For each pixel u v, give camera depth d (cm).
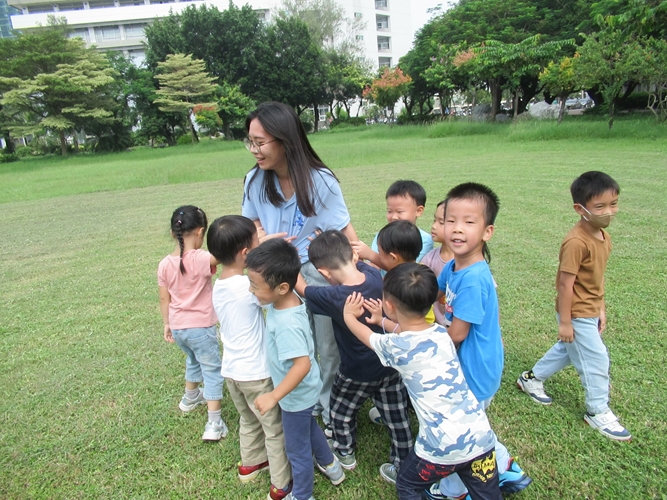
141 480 222
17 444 248
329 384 248
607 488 201
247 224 212
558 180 805
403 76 3067
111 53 3578
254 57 3500
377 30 5497
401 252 209
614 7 1567
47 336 369
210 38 3438
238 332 208
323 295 199
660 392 257
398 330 192
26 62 2903
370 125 3566
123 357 332
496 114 2470
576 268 218
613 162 938
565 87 1691
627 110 2433
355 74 3894
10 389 298
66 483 222
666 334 312
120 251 590
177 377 306
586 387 232
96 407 277
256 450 220
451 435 165
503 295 388
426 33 3284
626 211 586
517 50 1967
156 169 1455
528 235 530
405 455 212
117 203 912
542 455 221
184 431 255
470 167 1025
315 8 4050
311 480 199
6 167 2192
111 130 3291
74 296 451
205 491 215
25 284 490
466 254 184
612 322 330
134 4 4966
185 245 246
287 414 195
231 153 2058
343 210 238
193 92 3281
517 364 294
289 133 209
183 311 243
